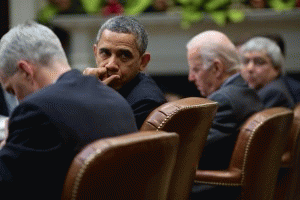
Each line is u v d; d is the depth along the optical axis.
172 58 16.69
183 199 5.44
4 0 15.55
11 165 3.63
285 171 9.04
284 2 16.16
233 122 7.63
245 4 16.25
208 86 8.54
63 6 16.53
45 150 3.65
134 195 3.53
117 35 6.18
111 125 4.05
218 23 16.20
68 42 16.67
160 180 3.77
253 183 7.09
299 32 16.22
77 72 4.38
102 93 4.27
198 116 5.04
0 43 4.50
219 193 7.15
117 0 16.28
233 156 7.15
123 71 6.22
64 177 3.74
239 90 7.94
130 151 3.34
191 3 16.12
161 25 16.48
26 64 4.38
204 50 8.41
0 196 3.65
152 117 4.78
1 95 9.99
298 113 9.15
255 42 11.16
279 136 7.20
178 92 16.72
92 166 3.18
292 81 12.67
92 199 3.28
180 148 4.95
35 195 3.70
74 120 3.81
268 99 10.56
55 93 3.89
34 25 4.49
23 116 3.71
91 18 16.22
